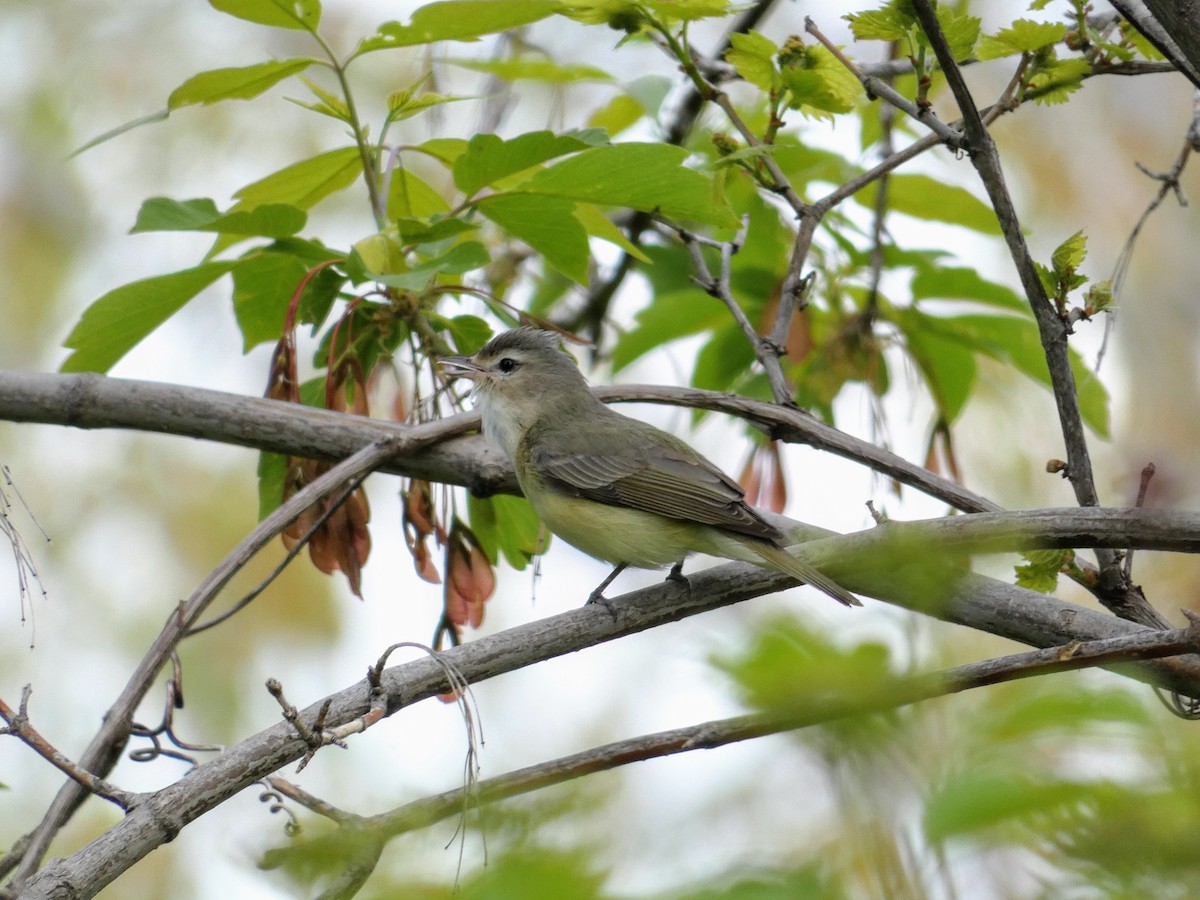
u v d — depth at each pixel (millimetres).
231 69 9656
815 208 10047
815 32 9156
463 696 7512
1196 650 6219
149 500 17672
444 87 13750
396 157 10672
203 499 17875
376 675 7289
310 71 18500
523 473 10820
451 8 9398
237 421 9953
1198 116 9312
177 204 10055
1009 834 3984
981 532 7934
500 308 11859
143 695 8203
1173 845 3902
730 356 13188
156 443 18078
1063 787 3959
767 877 4090
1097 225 20359
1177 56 8367
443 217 10461
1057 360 8453
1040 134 20438
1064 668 6340
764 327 12625
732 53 9812
